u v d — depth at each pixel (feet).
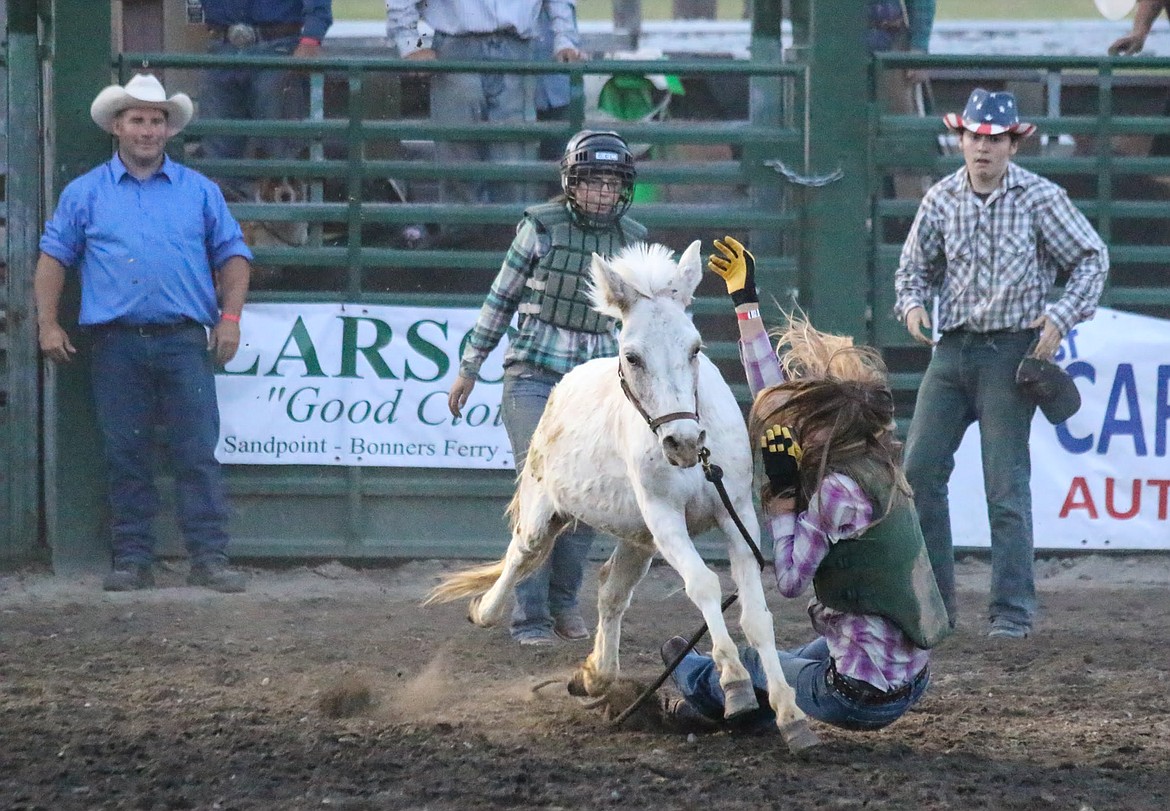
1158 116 95.04
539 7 90.12
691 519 48.19
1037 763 44.39
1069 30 113.91
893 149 85.10
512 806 39.50
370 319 82.94
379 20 113.09
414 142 91.66
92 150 81.10
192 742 45.68
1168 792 41.32
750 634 44.60
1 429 83.35
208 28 93.50
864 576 42.55
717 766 43.34
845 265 84.28
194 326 78.79
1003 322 66.03
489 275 87.25
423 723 49.16
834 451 42.47
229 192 87.81
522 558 54.90
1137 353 83.82
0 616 70.59
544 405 63.16
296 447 82.69
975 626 70.33
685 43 114.93
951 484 84.02
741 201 92.94
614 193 62.34
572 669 59.62
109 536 81.76
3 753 43.88
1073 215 66.18
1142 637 66.64
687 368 44.57
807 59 84.23
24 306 83.20
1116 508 84.12
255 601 75.77
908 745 46.62
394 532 84.28
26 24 82.99
